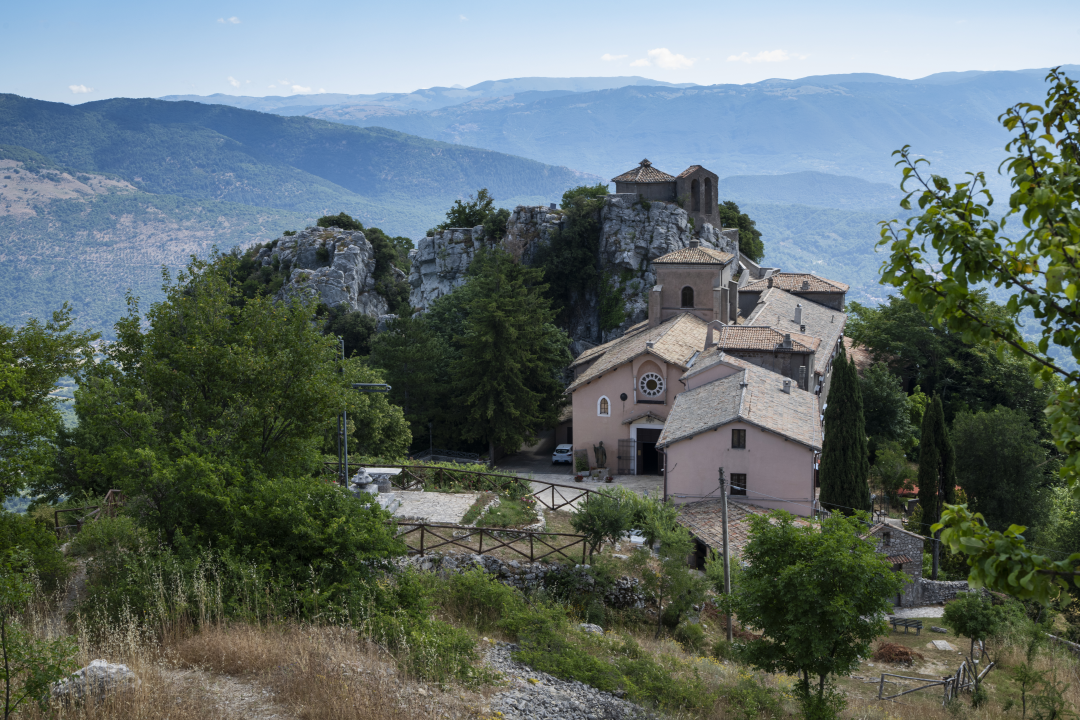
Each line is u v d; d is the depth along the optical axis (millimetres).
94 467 22562
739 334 62375
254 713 13164
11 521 20453
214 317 27938
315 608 18234
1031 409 77125
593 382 67188
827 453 48375
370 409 56406
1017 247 8891
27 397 25672
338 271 113875
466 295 90250
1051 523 57062
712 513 43750
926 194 9297
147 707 12477
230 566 18531
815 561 18375
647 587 29906
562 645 20812
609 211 102250
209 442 24797
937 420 51344
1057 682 25938
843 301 86188
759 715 19453
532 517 34344
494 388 72062
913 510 55375
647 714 16984
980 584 7965
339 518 20062
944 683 27297
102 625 15750
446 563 28375
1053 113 9109
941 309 8852
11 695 11500
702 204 104500
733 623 33531
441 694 15328
